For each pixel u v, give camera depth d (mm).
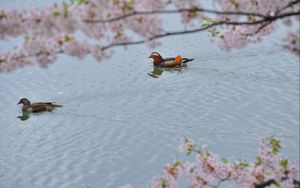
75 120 21578
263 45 28500
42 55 5355
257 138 18891
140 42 5324
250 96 22562
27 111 22375
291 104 21453
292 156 17156
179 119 20938
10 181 17344
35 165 18297
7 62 5328
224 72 25594
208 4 32438
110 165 17906
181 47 30062
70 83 25625
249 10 5535
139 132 20094
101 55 5367
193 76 25453
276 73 24875
